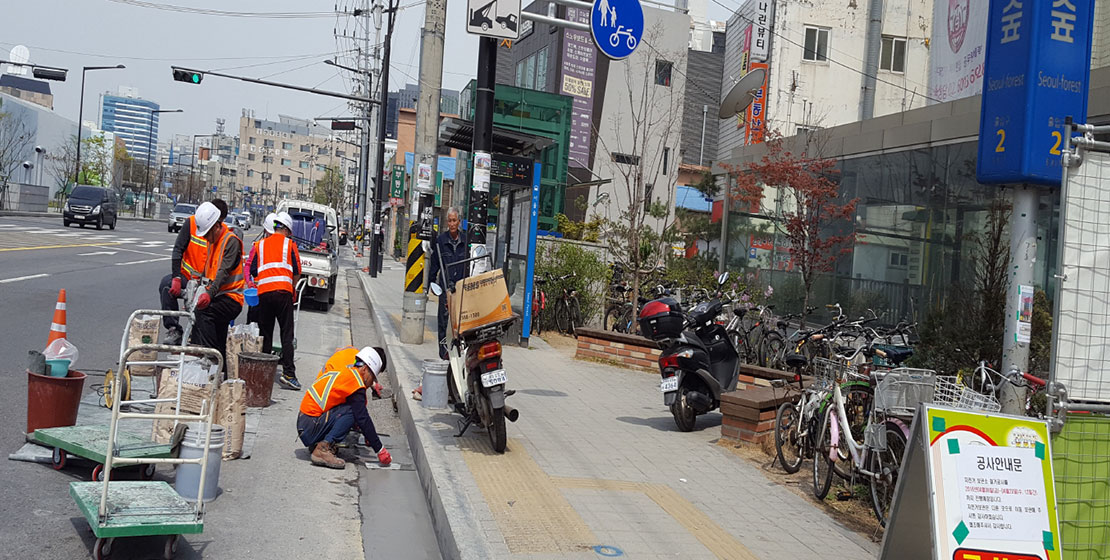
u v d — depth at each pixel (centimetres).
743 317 1419
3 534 484
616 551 500
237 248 913
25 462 612
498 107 3145
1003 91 529
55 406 642
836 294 1415
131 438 609
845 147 1390
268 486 645
